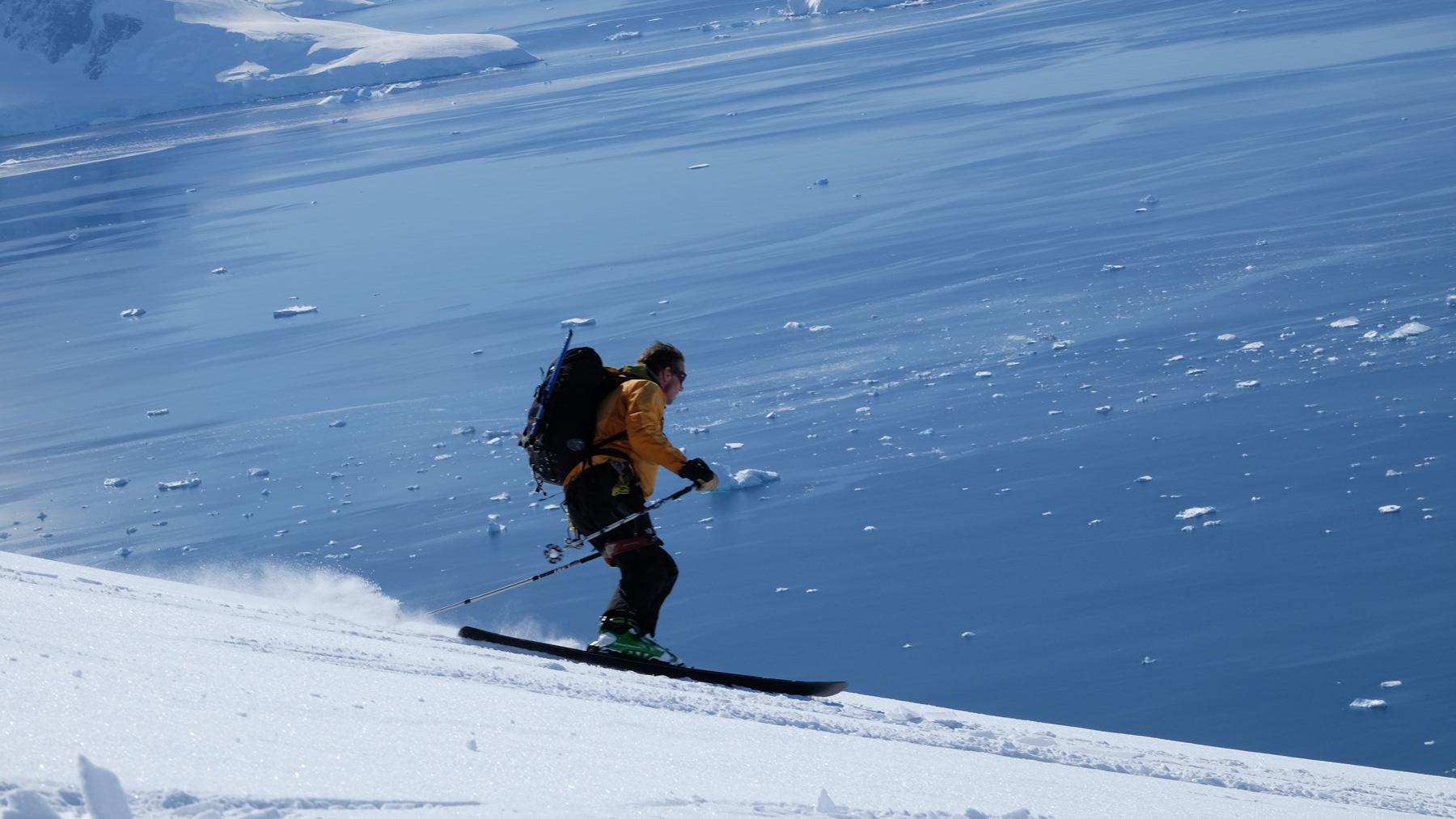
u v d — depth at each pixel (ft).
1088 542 101.65
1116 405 128.36
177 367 189.98
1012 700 80.59
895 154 293.84
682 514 119.14
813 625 94.12
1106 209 212.64
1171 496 107.45
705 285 202.59
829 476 121.49
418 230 284.41
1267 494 104.73
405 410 155.74
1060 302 165.78
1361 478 104.22
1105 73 367.66
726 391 149.28
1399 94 265.34
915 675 85.25
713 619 97.55
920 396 138.92
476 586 104.99
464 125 482.69
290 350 192.54
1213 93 305.32
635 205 279.90
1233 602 89.04
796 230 232.53
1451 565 88.69
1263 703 76.07
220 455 145.79
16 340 220.43
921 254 202.28
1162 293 162.30
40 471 146.72
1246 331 143.33
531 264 234.17
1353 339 134.72
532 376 163.84
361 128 524.52
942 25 586.04
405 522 119.44
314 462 139.44
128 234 325.62
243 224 322.34
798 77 475.72
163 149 540.52
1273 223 186.29
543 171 345.51
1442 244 160.66
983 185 246.68
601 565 107.34
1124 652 84.64
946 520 109.40
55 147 606.96
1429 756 67.36
